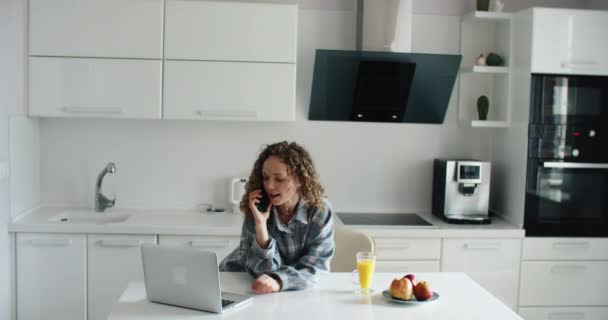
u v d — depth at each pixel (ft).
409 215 12.94
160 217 11.95
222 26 11.46
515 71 12.17
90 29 11.30
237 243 11.21
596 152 11.74
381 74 12.03
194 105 11.53
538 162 11.63
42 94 11.37
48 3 11.23
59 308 11.13
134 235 11.12
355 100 12.39
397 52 11.76
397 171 13.20
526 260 11.77
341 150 13.04
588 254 11.85
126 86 11.43
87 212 12.24
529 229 11.75
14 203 11.18
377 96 12.34
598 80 11.64
